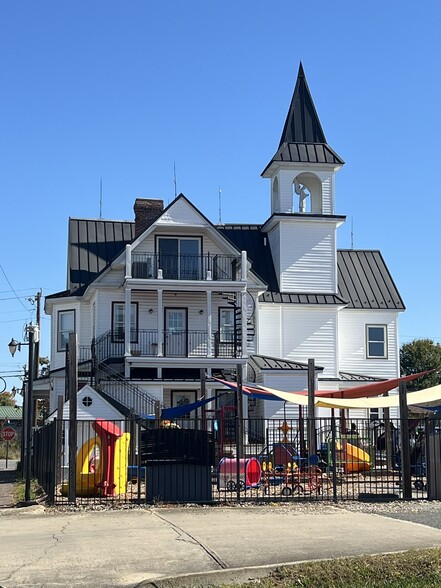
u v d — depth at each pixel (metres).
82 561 12.34
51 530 15.56
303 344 43.31
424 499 20.38
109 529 15.55
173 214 40.94
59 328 43.16
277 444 24.73
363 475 25.20
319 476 22.42
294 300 43.28
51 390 41.62
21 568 11.87
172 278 40.56
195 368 40.03
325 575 11.30
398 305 45.53
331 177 45.22
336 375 43.28
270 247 45.94
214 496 21.05
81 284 43.03
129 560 12.40
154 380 38.53
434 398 25.36
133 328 40.81
